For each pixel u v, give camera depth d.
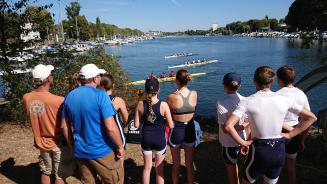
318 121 6.07
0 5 9.73
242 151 4.13
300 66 39.28
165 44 138.12
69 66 10.02
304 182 4.97
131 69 44.56
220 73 37.09
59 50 10.23
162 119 4.28
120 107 4.45
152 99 4.21
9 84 9.14
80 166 3.72
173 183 4.79
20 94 8.91
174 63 50.66
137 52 83.62
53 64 9.72
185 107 4.42
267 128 3.23
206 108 20.58
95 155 3.53
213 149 6.64
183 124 4.49
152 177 5.34
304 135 4.25
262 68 3.32
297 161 5.73
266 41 123.75
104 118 3.45
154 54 73.81
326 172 5.27
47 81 3.93
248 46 92.31
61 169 4.14
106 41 140.38
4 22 9.99
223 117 4.09
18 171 5.66
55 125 3.96
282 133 3.38
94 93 3.48
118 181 3.79
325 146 5.77
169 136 4.58
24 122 8.72
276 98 3.27
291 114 4.01
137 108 4.33
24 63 9.55
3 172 5.60
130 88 11.35
